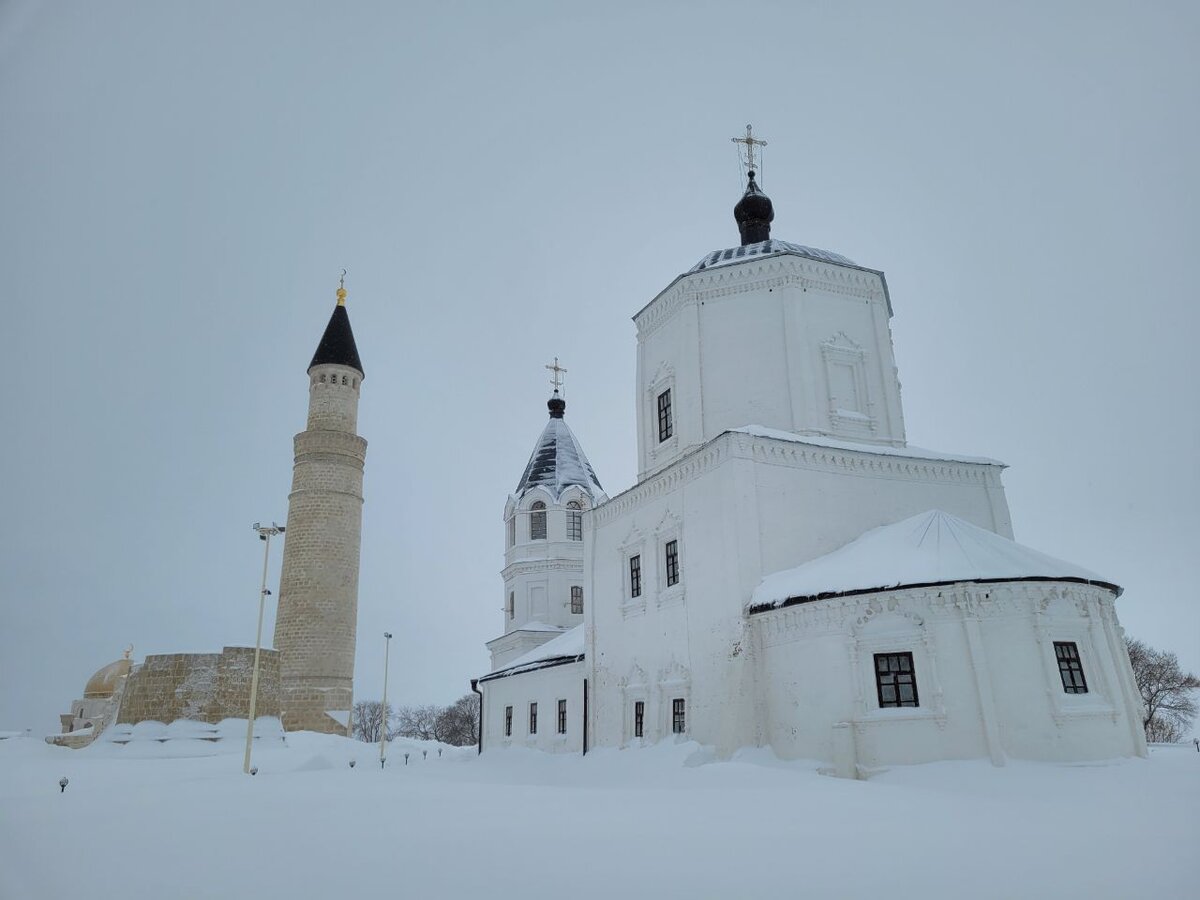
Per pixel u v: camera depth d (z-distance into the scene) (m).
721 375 25.73
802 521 22.36
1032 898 6.23
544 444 51.94
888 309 27.84
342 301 56.22
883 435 25.36
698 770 18.59
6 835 9.95
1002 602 17.64
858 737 17.92
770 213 29.89
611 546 28.23
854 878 6.95
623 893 6.48
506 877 7.15
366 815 12.08
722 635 21.53
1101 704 17.27
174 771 25.59
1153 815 10.73
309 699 46.41
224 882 7.10
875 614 18.44
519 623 47.53
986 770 16.20
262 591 27.31
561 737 32.16
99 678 55.31
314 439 50.88
